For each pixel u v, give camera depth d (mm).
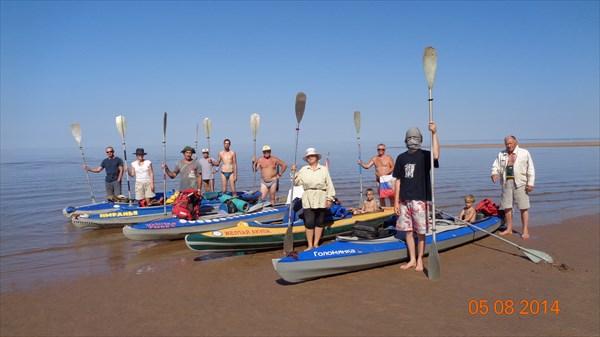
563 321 4383
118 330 4430
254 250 7395
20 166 40625
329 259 5629
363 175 23359
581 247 7336
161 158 56500
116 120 10633
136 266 6840
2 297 5504
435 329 4234
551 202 12922
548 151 53750
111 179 11164
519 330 4191
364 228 6363
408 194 5758
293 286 5566
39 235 9492
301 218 7703
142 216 10141
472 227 7504
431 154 5566
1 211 13102
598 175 21734
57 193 18078
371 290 5320
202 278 6059
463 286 5422
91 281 6098
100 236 9297
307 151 6309
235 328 4359
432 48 5918
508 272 5973
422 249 5969
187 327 4434
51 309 5070
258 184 19859
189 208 8570
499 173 8273
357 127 10727
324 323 4414
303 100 7203
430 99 5891
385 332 4180
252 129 11352
